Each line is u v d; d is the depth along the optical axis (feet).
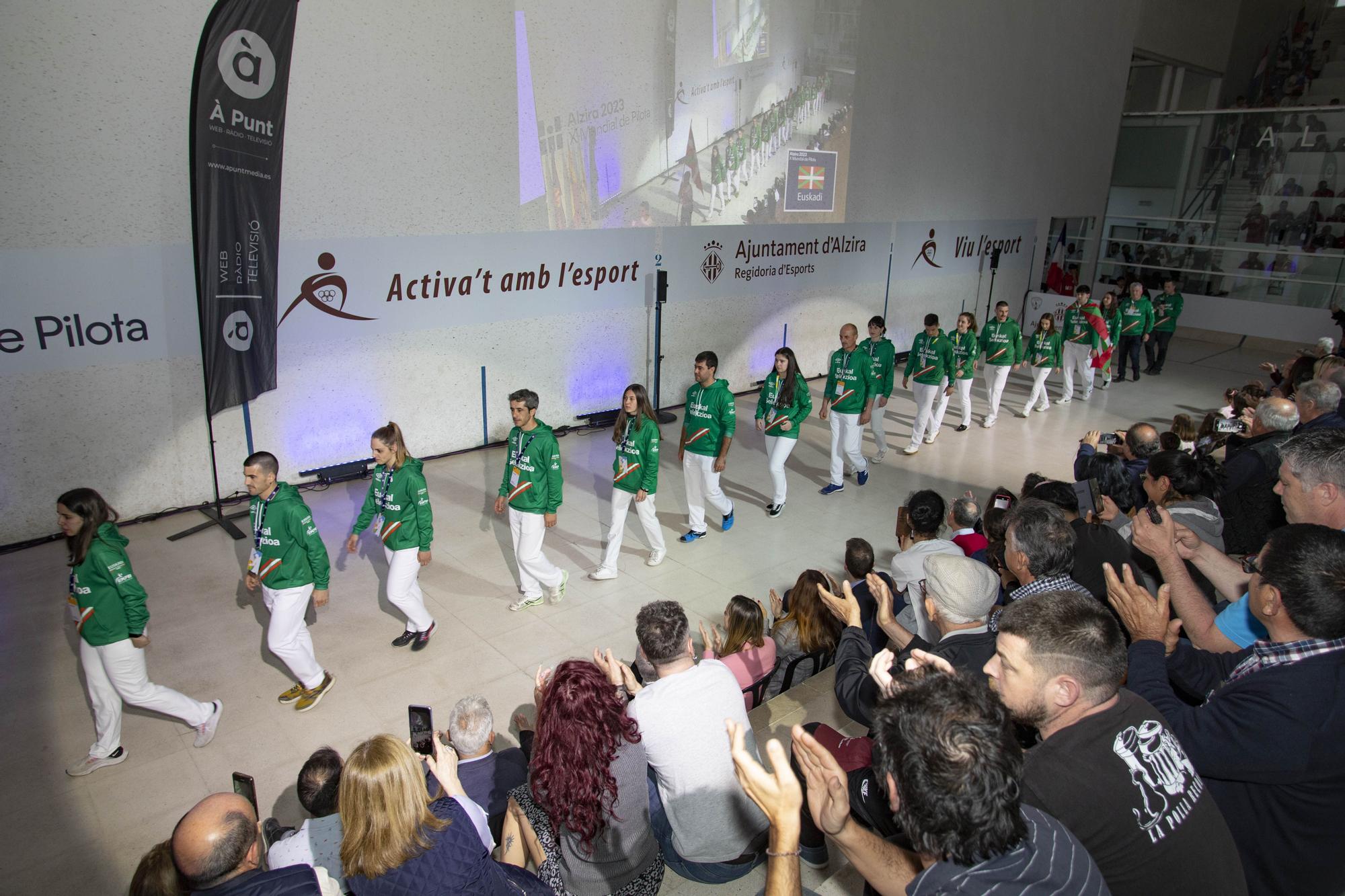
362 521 18.70
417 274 29.86
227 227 23.88
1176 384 49.06
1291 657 7.01
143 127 23.44
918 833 5.27
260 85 23.49
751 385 44.14
